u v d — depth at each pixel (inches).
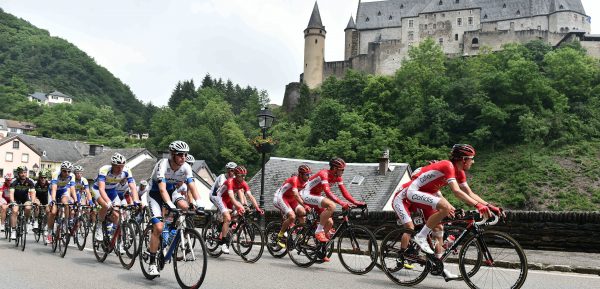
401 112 3398.1
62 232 397.7
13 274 304.5
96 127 6127.0
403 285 285.1
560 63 3572.8
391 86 3503.9
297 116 4025.6
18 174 460.8
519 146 3112.7
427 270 273.3
